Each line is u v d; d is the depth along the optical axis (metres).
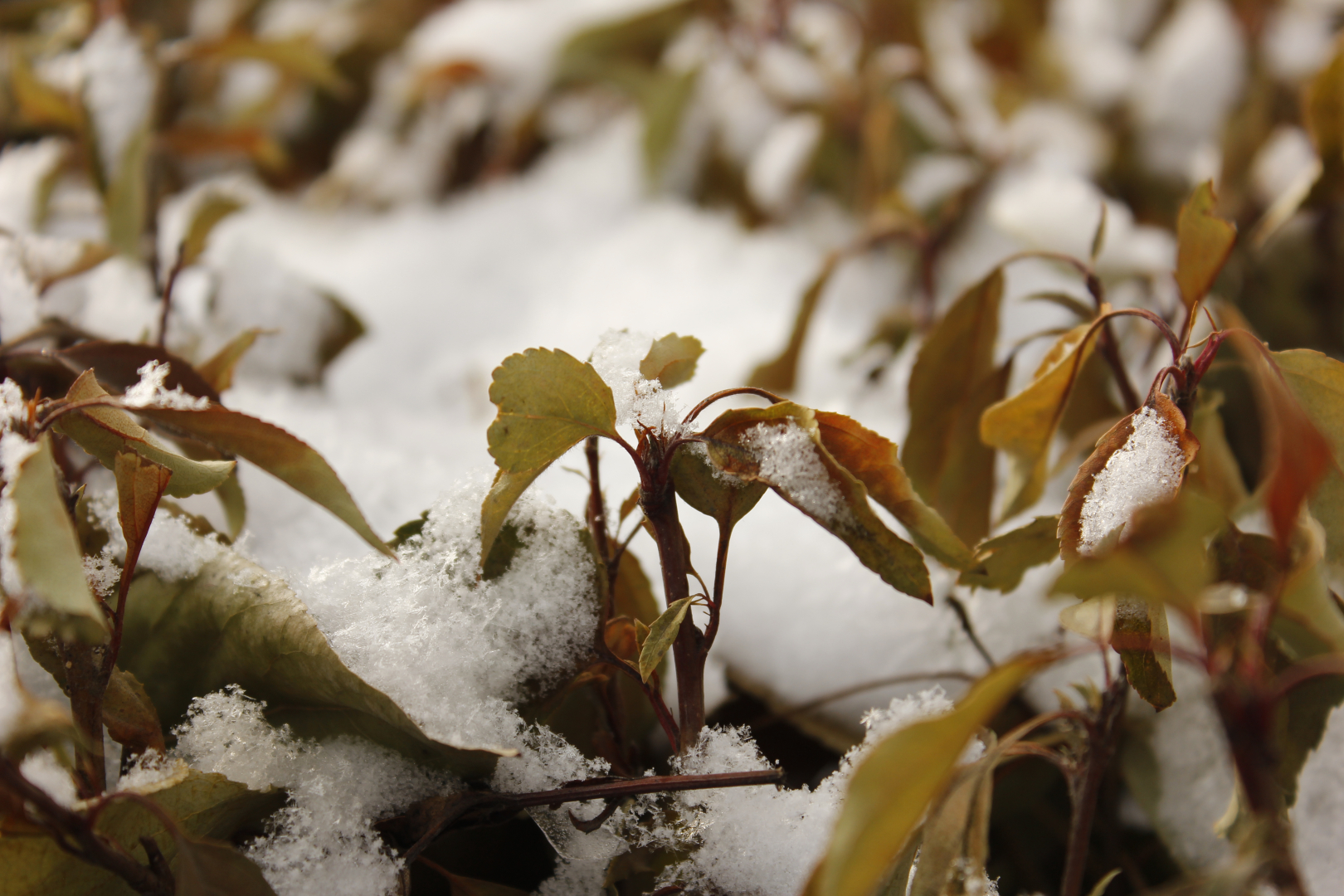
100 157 0.64
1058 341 0.53
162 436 0.55
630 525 0.56
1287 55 0.86
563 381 0.49
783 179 0.92
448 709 0.51
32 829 0.48
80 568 0.47
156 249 0.63
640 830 0.51
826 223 0.93
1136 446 0.50
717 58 0.98
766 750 0.56
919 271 0.82
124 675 0.50
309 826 0.50
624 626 0.52
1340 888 0.52
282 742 0.51
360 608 0.52
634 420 0.50
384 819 0.51
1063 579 0.46
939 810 0.50
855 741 0.55
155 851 0.49
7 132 0.73
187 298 0.72
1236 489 0.55
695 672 0.51
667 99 0.94
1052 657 0.47
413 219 1.05
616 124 1.12
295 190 1.10
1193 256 0.51
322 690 0.50
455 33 1.05
